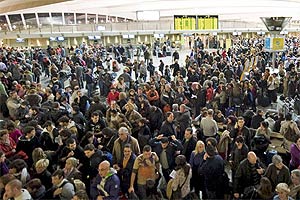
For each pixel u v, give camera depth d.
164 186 6.93
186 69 20.56
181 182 6.12
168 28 39.97
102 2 26.89
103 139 7.51
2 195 5.15
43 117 9.17
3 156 5.87
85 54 24.36
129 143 6.78
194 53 27.95
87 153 6.37
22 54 24.56
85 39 39.22
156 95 11.85
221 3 29.17
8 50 27.23
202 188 6.72
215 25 34.59
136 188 6.37
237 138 6.77
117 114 8.69
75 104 10.36
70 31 37.81
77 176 5.91
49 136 7.31
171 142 7.21
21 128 8.37
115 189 5.61
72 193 5.31
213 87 14.00
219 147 7.61
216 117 9.39
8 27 38.94
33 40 38.44
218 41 43.97
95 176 6.25
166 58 36.12
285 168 5.91
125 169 6.40
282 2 26.48
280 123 8.92
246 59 20.41
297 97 12.87
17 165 5.73
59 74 17.56
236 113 11.93
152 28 39.59
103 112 10.01
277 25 23.94
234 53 26.39
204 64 18.81
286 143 7.84
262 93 14.72
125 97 11.09
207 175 6.23
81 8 32.38
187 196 6.20
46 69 21.94
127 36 37.34
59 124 8.02
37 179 5.37
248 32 45.78
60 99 11.12
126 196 6.45
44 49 34.62
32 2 21.02
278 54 27.00
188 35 40.38
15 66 17.70
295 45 36.41
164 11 38.72
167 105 11.01
